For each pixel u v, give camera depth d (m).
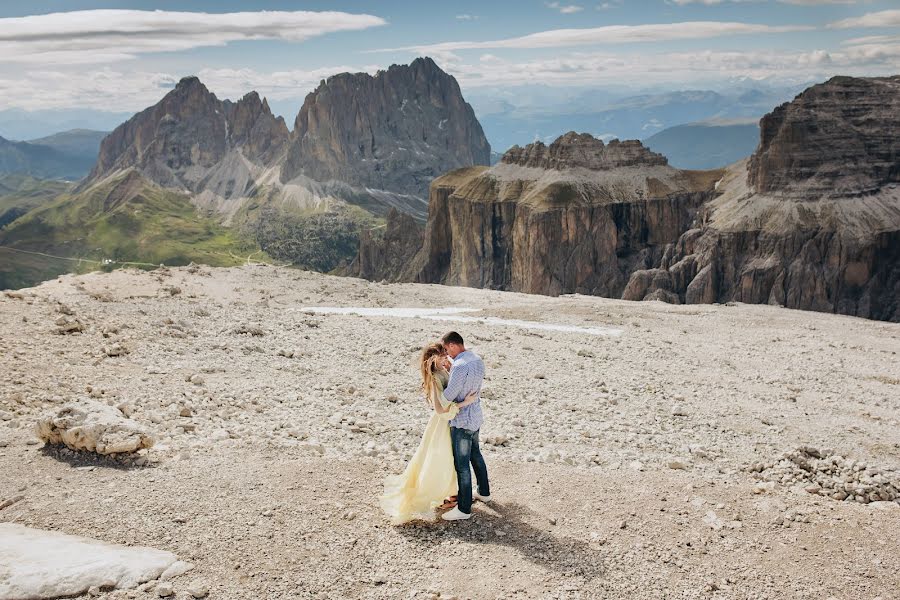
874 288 162.12
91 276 30.38
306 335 22.89
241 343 20.47
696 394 19.98
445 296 38.56
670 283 177.00
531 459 12.27
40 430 11.06
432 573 8.38
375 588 7.98
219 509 9.30
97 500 9.31
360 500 10.06
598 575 8.52
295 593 7.71
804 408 19.42
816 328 36.00
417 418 14.84
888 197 175.50
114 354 17.33
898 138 182.00
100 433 10.73
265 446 11.73
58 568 7.45
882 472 12.62
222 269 37.06
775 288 166.38
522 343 25.30
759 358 27.38
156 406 13.56
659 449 13.81
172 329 20.80
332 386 16.86
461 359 9.62
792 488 11.80
